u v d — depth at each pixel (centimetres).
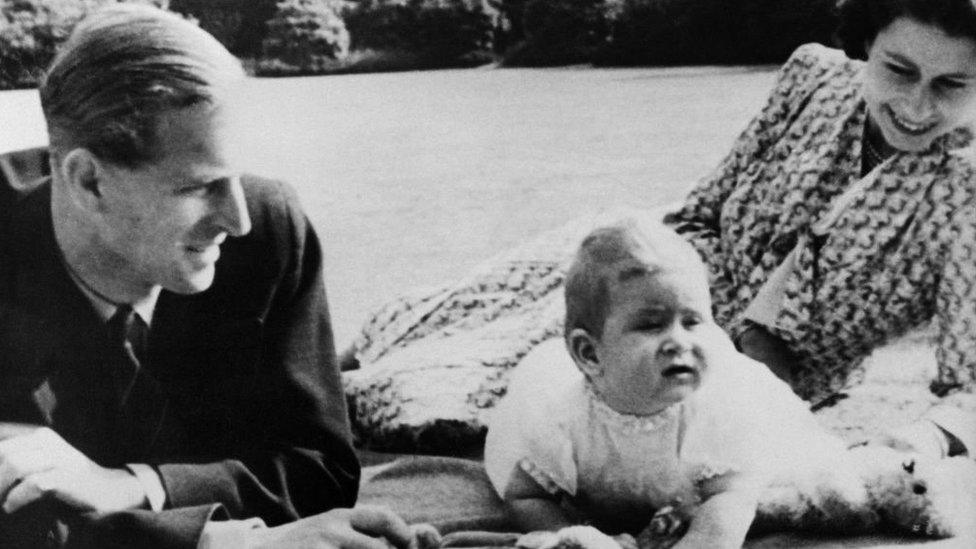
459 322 276
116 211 179
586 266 203
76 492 176
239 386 195
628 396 200
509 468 215
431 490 228
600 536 191
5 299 186
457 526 211
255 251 194
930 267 219
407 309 281
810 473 207
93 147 174
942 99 208
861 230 222
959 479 207
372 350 280
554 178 337
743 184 242
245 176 201
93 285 187
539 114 390
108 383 189
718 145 348
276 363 198
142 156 174
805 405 225
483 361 252
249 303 194
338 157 365
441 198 336
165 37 175
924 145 215
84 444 189
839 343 231
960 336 214
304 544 175
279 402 197
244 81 182
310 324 201
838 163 228
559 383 212
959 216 213
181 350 193
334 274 303
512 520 212
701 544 196
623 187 329
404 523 184
